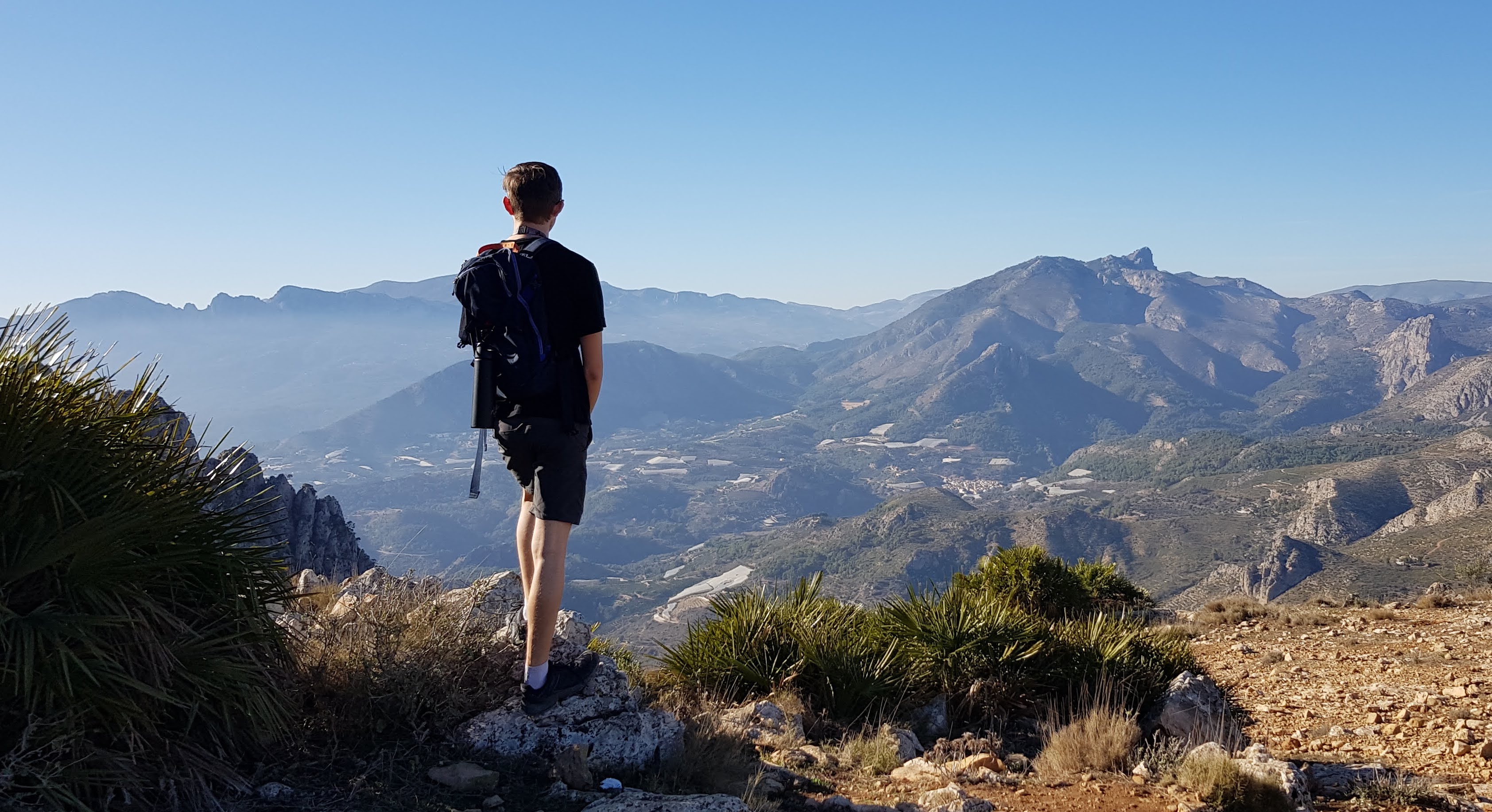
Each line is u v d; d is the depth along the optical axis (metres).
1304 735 7.19
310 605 4.75
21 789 2.82
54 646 3.00
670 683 7.54
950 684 8.18
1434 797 5.35
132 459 3.53
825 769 5.72
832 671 7.62
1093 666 8.13
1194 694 7.49
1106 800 5.32
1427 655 10.09
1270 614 14.82
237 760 3.61
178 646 3.38
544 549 4.14
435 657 4.49
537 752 4.28
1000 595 12.05
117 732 3.23
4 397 3.19
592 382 4.03
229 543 3.70
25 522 3.13
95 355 3.75
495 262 3.92
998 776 5.78
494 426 4.04
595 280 4.00
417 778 3.84
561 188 4.13
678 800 3.75
